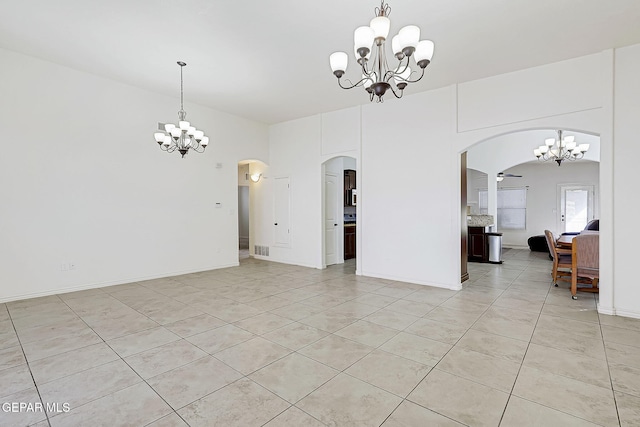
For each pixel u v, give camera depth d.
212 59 4.15
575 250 4.28
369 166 5.71
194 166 6.02
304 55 4.02
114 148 4.98
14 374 2.35
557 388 2.17
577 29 3.30
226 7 3.04
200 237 6.12
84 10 3.11
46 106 4.34
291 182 7.00
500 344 2.86
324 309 3.85
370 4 2.97
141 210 5.31
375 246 5.64
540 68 4.13
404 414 1.91
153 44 3.78
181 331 3.16
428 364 2.50
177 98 5.68
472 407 1.97
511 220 10.54
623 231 3.59
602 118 3.71
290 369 2.43
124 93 5.07
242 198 10.66
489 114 4.49
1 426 1.79
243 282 5.24
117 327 3.26
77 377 2.31
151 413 1.92
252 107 6.12
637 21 3.15
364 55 2.31
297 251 6.91
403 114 5.30
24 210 4.20
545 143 7.18
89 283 4.76
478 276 5.75
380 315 3.63
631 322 3.39
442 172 4.91
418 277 5.16
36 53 4.08
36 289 4.30
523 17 3.12
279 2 2.95
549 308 3.88
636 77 3.54
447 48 3.71
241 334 3.09
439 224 4.95
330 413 1.92
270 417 1.88
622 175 3.60
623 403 2.01
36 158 4.28
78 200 4.64
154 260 5.48
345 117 6.09
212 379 2.29
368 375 2.35
